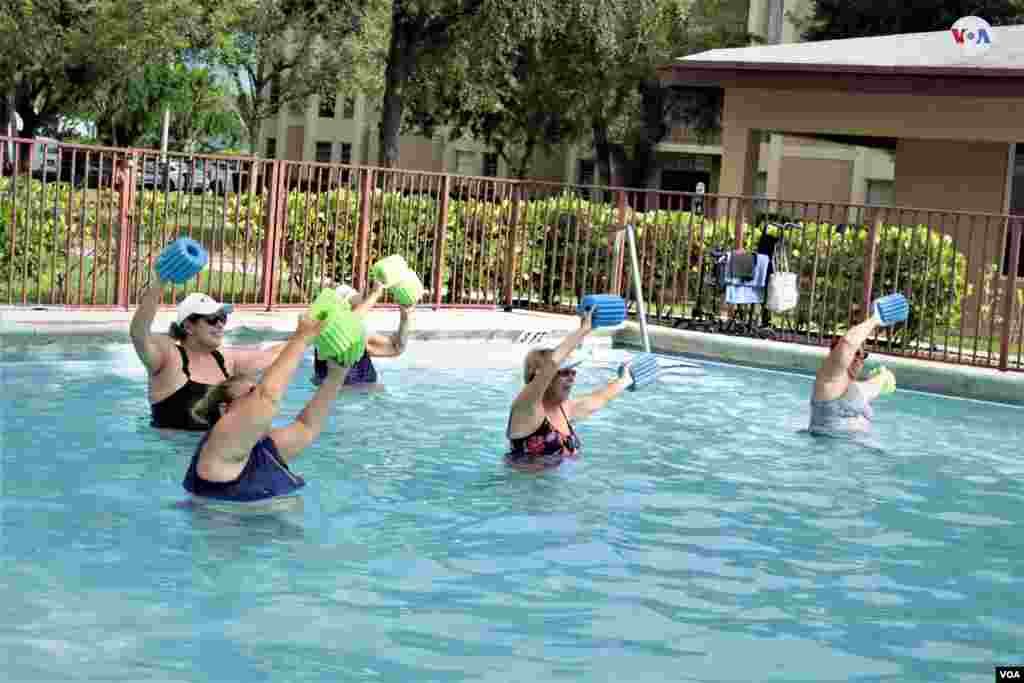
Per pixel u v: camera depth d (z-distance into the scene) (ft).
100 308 38.75
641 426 30.78
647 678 14.38
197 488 21.06
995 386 38.52
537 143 131.95
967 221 58.03
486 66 89.56
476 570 18.43
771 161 135.85
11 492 20.88
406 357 38.73
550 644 15.43
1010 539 22.30
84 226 38.58
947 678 15.10
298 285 46.29
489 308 48.98
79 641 14.42
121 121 147.43
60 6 102.32
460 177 47.75
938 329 47.21
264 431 20.77
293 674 13.79
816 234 44.68
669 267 49.06
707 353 43.75
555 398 26.30
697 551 20.27
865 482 26.25
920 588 19.02
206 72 144.97
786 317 46.60
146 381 31.65
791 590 18.48
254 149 129.39
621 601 17.42
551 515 21.85
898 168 60.13
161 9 103.60
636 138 132.77
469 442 27.30
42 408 27.71
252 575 17.40
